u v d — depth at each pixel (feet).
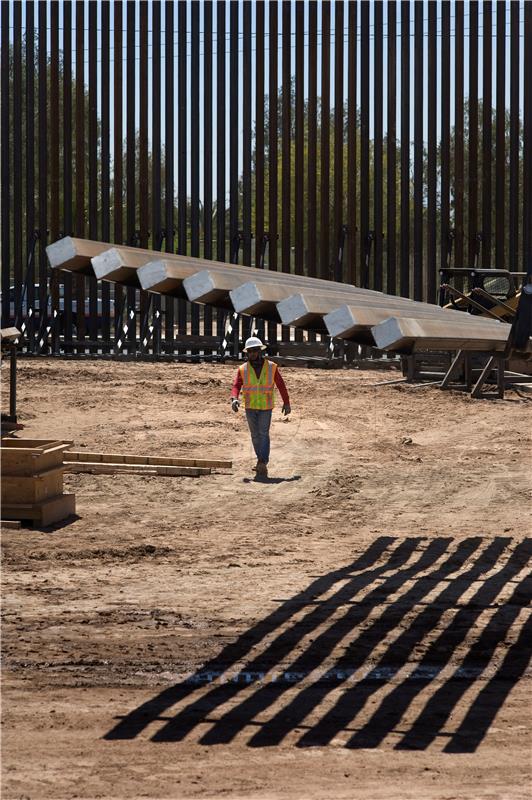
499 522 125.90
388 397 221.66
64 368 269.44
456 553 109.70
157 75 310.04
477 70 298.76
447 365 246.27
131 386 232.12
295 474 152.97
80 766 56.44
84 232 320.29
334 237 305.94
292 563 104.88
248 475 151.23
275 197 308.19
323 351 293.84
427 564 104.99
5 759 57.31
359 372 272.51
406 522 125.39
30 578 97.19
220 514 127.54
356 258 314.35
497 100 298.76
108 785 53.88
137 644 78.79
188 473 148.77
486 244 299.99
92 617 85.61
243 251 311.06
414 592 94.43
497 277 246.06
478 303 234.99
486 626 84.38
